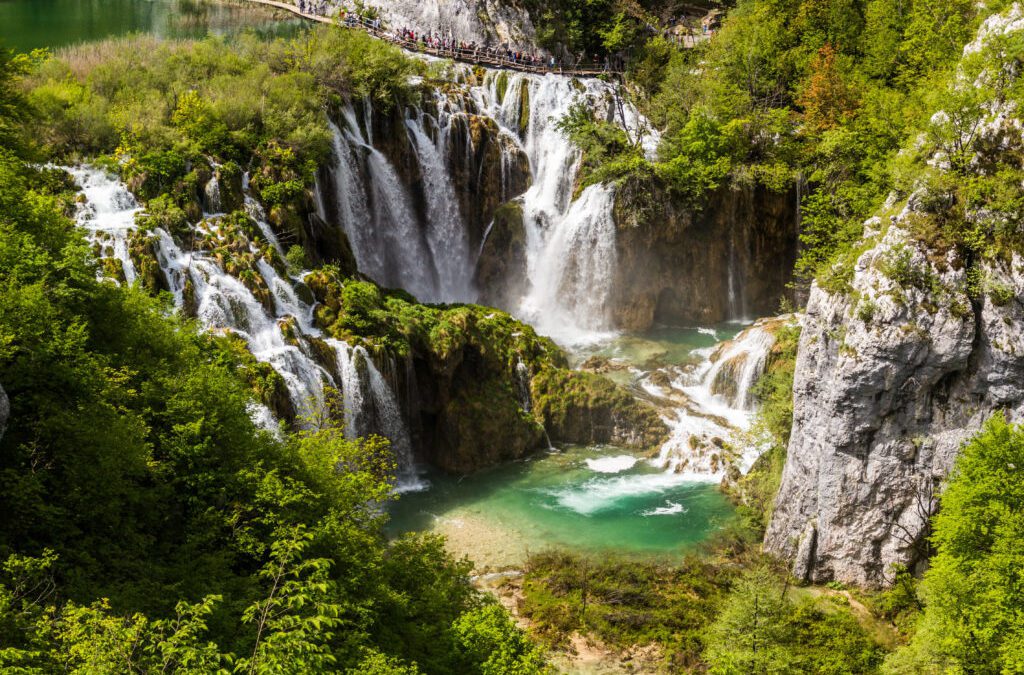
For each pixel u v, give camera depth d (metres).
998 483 31.98
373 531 31.39
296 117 59.25
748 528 45.53
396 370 50.72
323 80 64.62
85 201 48.25
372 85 65.94
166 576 24.58
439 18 87.56
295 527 25.67
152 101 56.09
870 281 38.78
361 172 64.38
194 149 53.00
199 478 27.89
